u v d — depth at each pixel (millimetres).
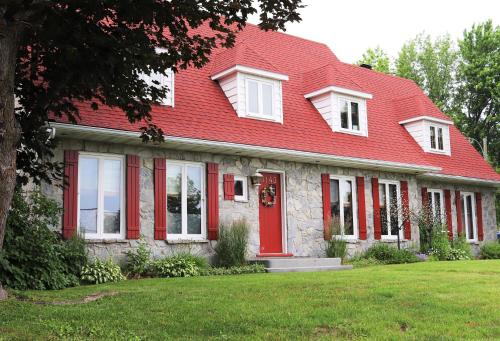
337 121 17438
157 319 6516
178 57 8781
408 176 19062
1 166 6531
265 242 15031
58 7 7227
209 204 13938
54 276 9859
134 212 12672
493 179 22281
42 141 9070
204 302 7520
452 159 21531
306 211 15914
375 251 16875
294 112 16969
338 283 9164
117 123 12070
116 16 8172
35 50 8547
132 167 12820
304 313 6766
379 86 22422
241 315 6680
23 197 10133
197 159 13984
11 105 6691
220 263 13539
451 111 37906
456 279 9648
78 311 6922
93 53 7957
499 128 33875
